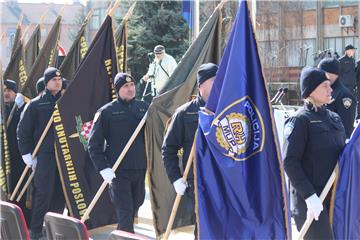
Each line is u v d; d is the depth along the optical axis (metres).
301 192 5.04
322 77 5.19
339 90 6.91
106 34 7.94
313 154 5.17
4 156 8.35
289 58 24.97
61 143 7.92
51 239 4.82
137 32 22.47
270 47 24.91
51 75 8.21
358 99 16.28
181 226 7.00
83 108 7.89
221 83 4.79
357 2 25.14
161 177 6.98
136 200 7.26
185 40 22.73
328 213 5.19
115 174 7.02
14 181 8.80
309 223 5.04
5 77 10.18
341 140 5.30
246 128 4.66
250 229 4.64
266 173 4.63
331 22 25.56
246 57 4.69
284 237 4.62
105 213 8.02
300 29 25.22
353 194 5.18
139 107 7.30
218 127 4.70
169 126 5.97
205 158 4.77
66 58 9.02
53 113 7.89
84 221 7.60
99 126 7.07
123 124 7.13
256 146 4.65
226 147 4.67
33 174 8.26
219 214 4.71
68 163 7.92
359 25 24.98
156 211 7.05
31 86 9.30
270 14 25.02
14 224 5.06
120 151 7.10
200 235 4.73
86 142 7.90
